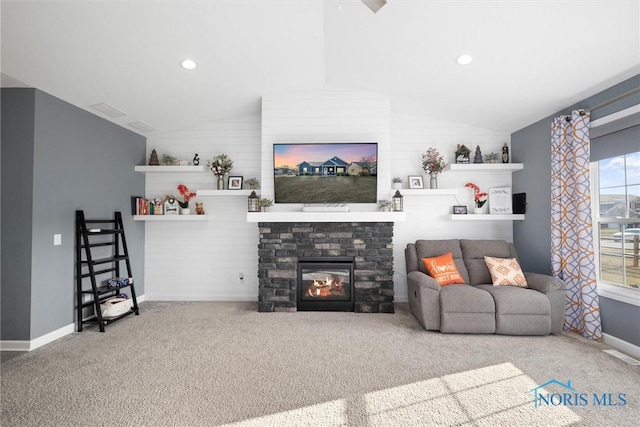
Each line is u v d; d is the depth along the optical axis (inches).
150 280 199.9
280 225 175.6
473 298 137.3
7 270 127.1
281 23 120.5
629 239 124.6
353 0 108.2
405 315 166.7
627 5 89.5
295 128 179.6
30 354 120.1
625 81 122.5
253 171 201.2
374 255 173.3
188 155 201.5
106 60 123.0
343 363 111.3
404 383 97.8
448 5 103.0
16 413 83.3
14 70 119.4
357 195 175.8
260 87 170.2
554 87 136.5
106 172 168.6
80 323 144.7
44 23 100.9
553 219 151.0
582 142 133.6
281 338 134.8
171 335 138.6
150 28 110.9
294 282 173.6
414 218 197.6
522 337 134.6
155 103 163.5
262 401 88.7
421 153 198.5
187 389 94.8
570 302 142.5
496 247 170.2
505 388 95.0
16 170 128.3
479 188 195.3
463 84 151.4
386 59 142.6
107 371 106.0
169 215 190.2
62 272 140.5
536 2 94.9
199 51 128.8
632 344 118.4
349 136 179.0
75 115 148.8
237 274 200.1
